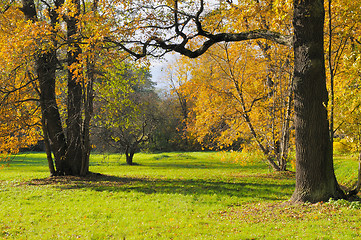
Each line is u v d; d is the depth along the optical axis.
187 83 21.34
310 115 10.45
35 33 14.21
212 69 22.03
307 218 8.98
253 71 21.28
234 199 13.11
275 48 19.11
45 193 15.05
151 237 8.43
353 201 10.07
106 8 13.43
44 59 19.55
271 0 13.33
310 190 10.52
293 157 20.86
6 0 18.33
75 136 20.97
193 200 13.14
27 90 19.27
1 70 16.50
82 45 14.65
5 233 9.20
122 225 9.91
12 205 12.80
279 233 7.81
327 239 6.98
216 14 15.20
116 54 14.86
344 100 10.46
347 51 12.59
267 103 20.56
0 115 17.69
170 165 34.31
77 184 17.62
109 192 15.23
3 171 26.84
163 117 46.97
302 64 10.53
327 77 15.34
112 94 21.83
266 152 20.69
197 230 8.88
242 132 21.05
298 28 10.51
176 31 13.28
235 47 20.11
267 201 12.36
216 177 20.03
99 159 42.16
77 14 17.50
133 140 36.84
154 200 13.42
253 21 16.44
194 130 21.75
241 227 8.85
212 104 21.42
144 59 14.67
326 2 14.45
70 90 20.89
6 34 16.95
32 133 21.38
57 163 20.97
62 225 10.05
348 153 12.42
